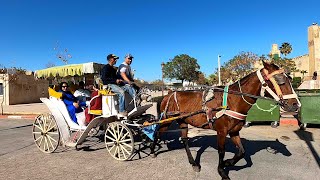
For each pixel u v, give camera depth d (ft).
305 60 197.26
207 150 25.02
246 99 17.81
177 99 21.36
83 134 23.20
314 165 20.70
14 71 107.96
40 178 18.72
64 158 23.22
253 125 38.04
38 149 26.53
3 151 26.07
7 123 46.11
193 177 18.45
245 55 171.83
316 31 175.73
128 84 23.88
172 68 250.37
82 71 32.48
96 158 23.00
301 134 31.76
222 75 179.42
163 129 22.75
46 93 110.22
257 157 22.81
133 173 19.34
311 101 33.78
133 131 23.09
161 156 23.30
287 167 20.27
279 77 16.93
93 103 23.84
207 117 18.71
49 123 24.71
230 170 19.72
